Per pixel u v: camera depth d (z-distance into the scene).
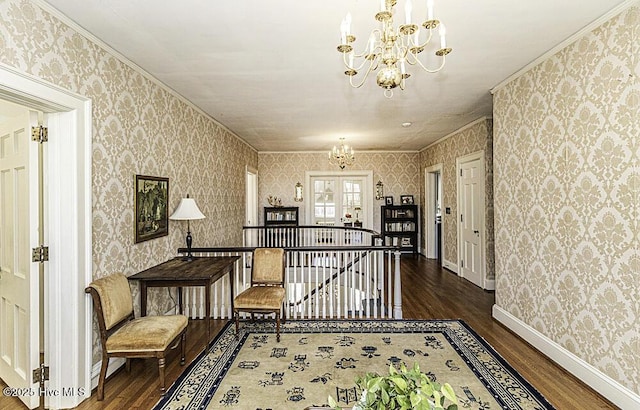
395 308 4.10
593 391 2.49
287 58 3.00
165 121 3.71
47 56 2.16
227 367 2.88
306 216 8.52
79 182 2.40
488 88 3.88
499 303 3.90
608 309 2.38
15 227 2.43
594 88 2.47
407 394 1.11
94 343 2.57
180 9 2.23
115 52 2.82
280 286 3.89
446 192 6.83
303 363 2.95
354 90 3.88
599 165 2.44
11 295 2.49
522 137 3.37
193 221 4.43
